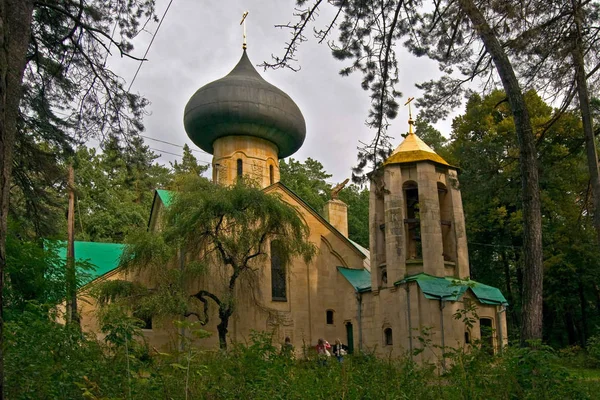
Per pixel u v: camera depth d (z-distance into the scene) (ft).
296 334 103.30
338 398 28.73
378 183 49.75
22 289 51.93
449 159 131.95
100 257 105.50
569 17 48.75
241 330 97.14
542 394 29.71
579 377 36.32
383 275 99.14
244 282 96.22
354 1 45.65
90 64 46.32
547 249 120.88
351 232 180.96
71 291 56.24
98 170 160.97
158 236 87.97
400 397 29.17
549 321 138.21
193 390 25.93
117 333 28.66
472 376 31.35
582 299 126.72
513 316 135.85
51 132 52.80
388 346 93.76
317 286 108.58
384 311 95.50
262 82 119.96
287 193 112.16
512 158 65.51
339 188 134.72
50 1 43.39
